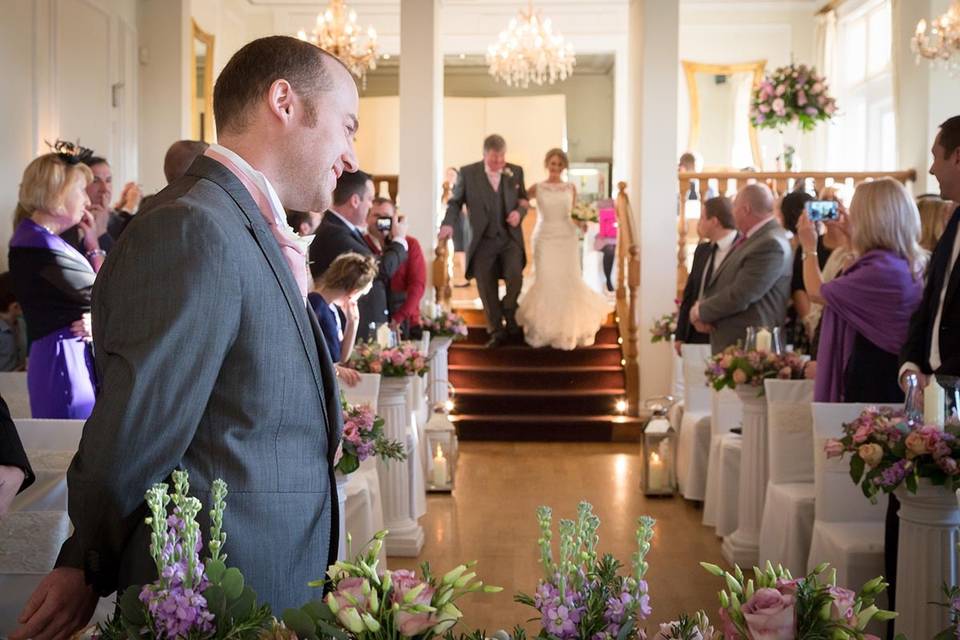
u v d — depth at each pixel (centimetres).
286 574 172
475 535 570
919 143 964
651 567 507
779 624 149
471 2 1382
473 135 1669
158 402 156
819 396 424
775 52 1402
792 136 1398
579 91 1748
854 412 393
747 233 612
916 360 361
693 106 1409
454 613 141
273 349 171
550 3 1390
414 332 750
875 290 404
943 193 354
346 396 434
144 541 164
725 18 1402
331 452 185
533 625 413
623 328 980
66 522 261
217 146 180
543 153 1662
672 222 921
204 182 174
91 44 819
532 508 636
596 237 1251
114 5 862
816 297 508
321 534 180
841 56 1348
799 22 1398
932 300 357
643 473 664
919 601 305
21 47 709
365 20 1384
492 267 998
